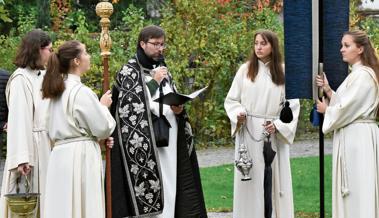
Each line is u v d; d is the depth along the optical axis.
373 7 26.05
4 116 10.30
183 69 20.70
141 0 27.12
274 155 10.66
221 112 21.06
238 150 10.81
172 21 20.78
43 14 23.70
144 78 10.34
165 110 10.35
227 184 15.24
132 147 10.22
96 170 9.16
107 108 9.43
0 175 17.62
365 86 9.79
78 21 22.22
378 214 9.95
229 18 21.16
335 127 9.85
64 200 9.09
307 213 12.73
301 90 9.78
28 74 9.99
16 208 9.29
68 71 9.23
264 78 10.81
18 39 21.44
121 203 10.21
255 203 10.85
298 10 9.68
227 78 21.09
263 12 21.53
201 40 20.78
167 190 10.40
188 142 10.59
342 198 9.98
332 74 10.01
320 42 9.78
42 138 9.91
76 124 9.11
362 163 9.84
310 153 19.09
